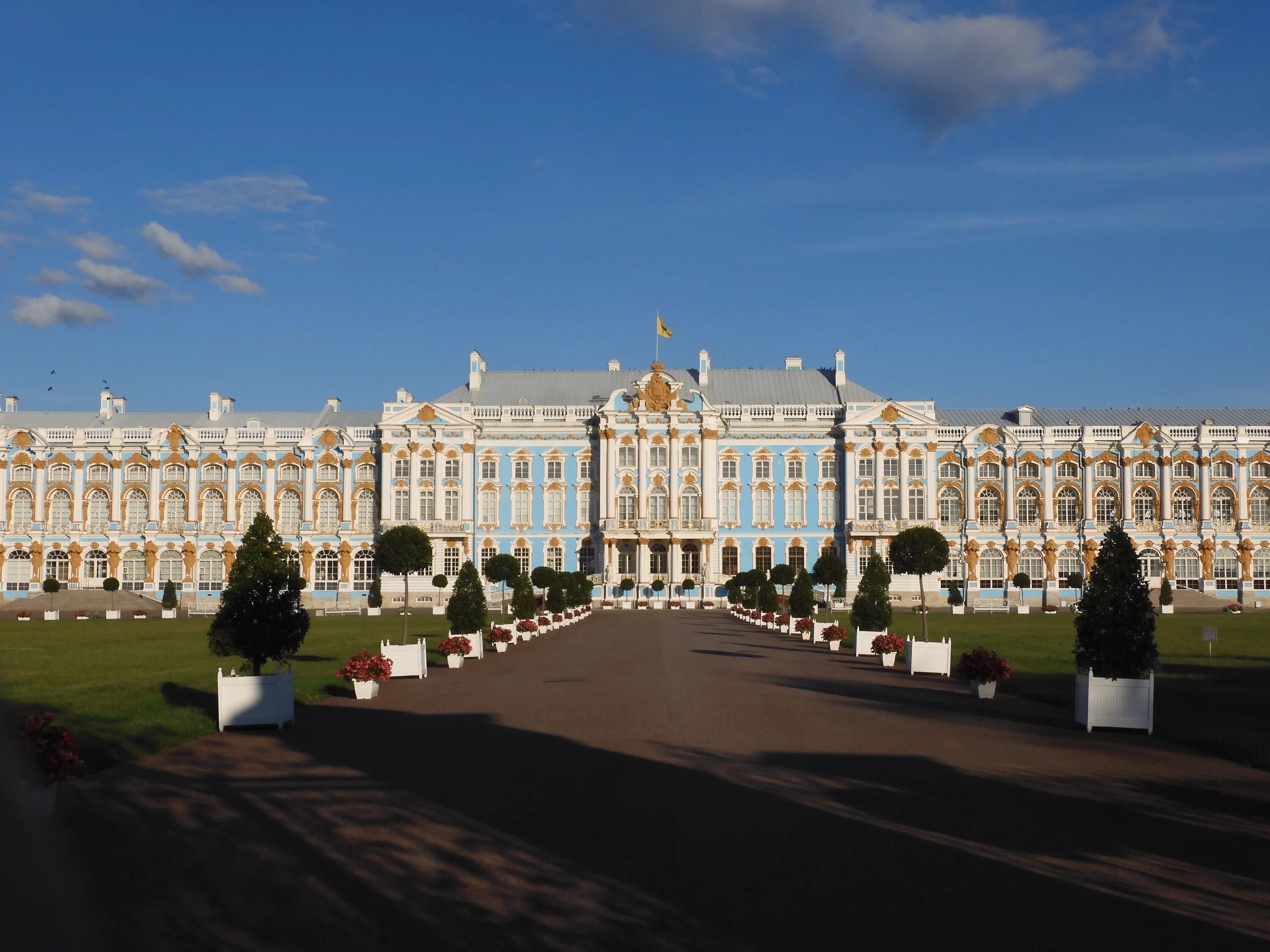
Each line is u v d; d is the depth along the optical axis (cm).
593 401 14025
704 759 2362
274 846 1620
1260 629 7631
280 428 13638
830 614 10031
